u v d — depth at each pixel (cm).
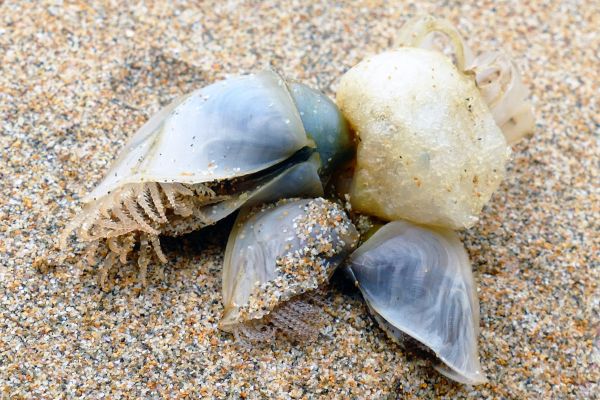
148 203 25
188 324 26
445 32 28
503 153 26
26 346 25
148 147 26
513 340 26
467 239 27
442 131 26
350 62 29
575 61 30
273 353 26
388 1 30
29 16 29
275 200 26
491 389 26
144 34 29
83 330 26
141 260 26
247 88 26
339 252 26
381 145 26
